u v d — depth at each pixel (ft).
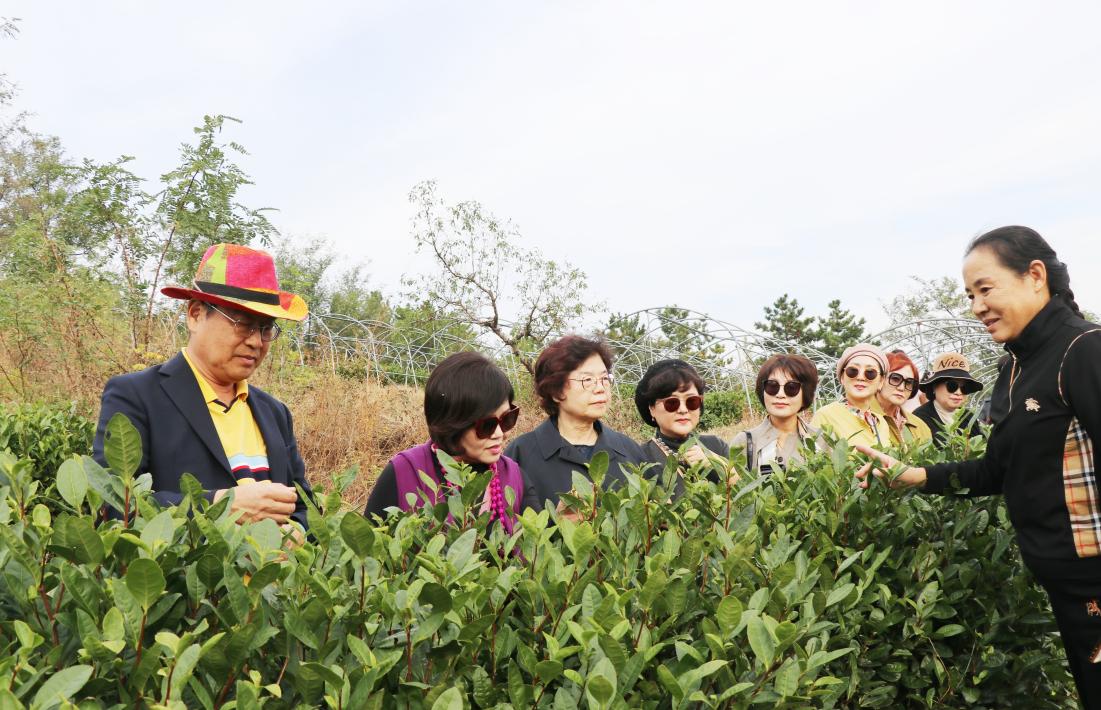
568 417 10.72
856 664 6.84
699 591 5.32
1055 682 8.16
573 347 10.52
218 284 8.21
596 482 5.85
